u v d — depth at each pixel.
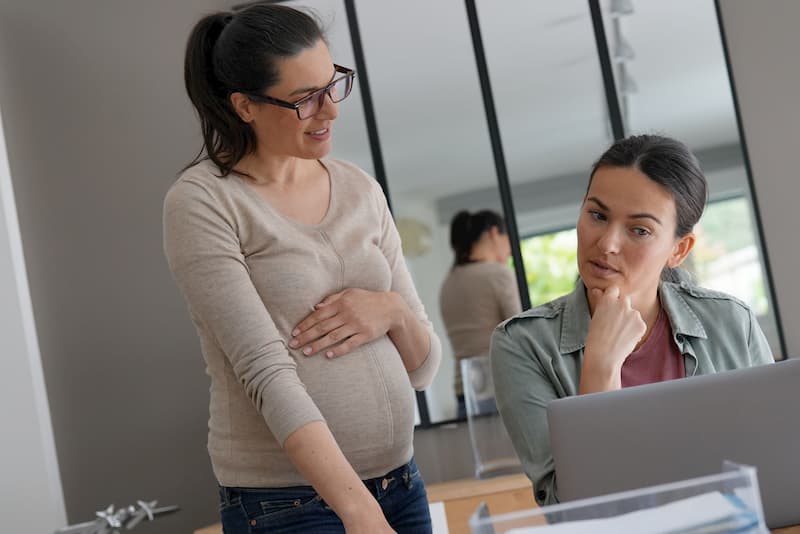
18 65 4.38
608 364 1.89
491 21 4.20
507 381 2.06
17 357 4.02
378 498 1.92
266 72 1.84
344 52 4.24
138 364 4.31
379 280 2.01
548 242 4.12
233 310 1.80
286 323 1.89
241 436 1.86
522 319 2.11
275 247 1.89
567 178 4.14
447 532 2.59
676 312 2.09
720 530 1.00
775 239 4.09
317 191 1.99
